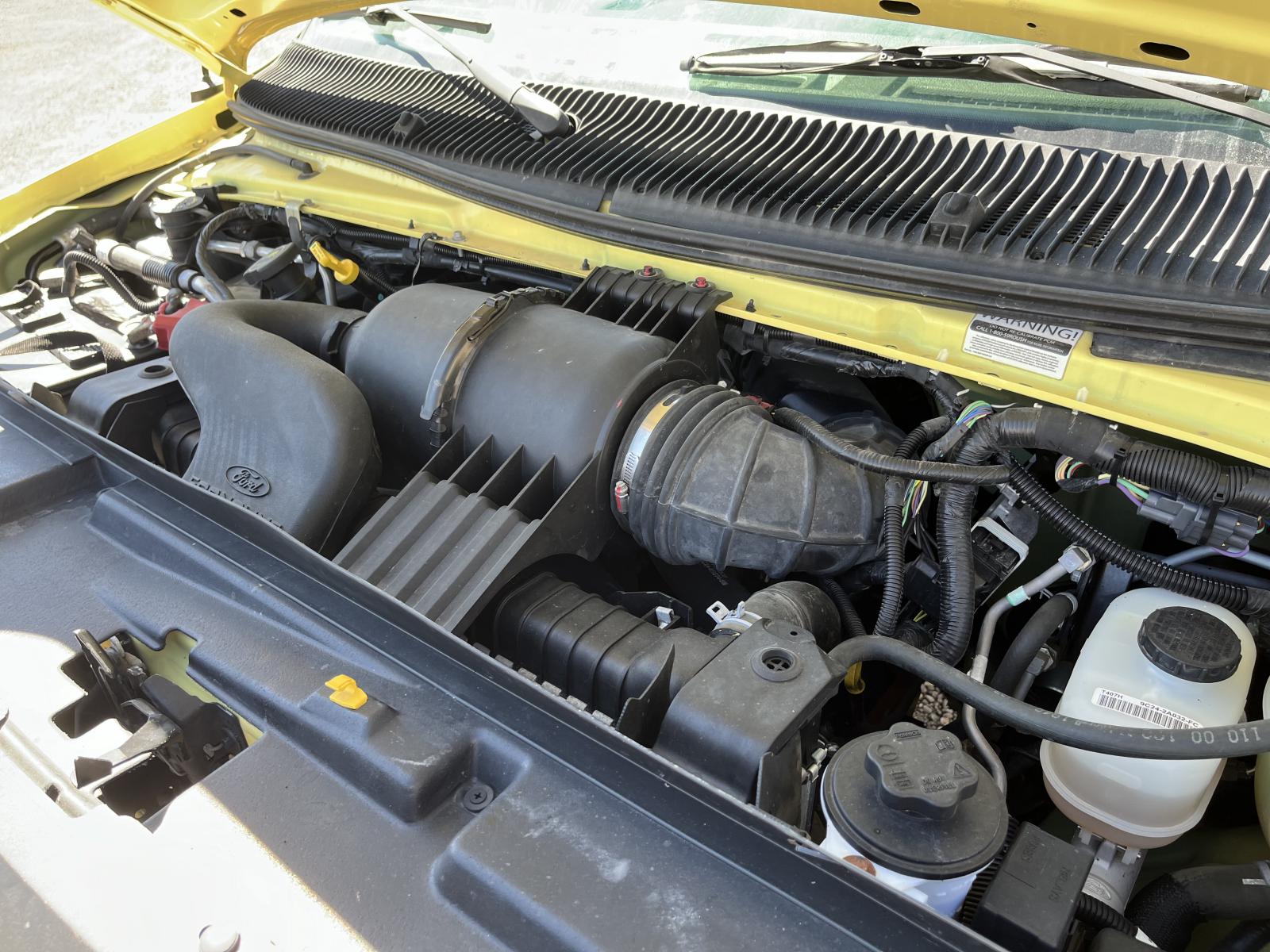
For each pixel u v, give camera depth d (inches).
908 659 49.9
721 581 63.5
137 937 39.8
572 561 63.2
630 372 59.8
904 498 58.3
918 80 72.5
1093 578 62.1
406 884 42.3
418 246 83.1
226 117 124.3
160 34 97.1
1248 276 52.0
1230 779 58.7
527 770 46.2
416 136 85.4
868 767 41.7
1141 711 50.7
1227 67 45.3
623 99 81.7
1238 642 50.7
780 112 75.5
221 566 60.1
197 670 54.9
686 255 69.2
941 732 42.8
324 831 44.7
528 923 40.0
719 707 45.4
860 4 49.7
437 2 101.6
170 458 75.8
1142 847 52.4
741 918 39.5
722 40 81.7
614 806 44.4
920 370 61.7
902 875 39.4
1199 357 53.1
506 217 80.0
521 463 60.6
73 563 63.1
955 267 58.9
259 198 95.7
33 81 263.0
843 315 64.1
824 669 47.3
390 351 66.9
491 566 55.2
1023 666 57.5
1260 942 49.2
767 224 66.1
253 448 64.9
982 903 40.8
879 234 62.0
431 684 50.8
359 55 104.3
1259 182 56.7
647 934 38.9
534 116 79.3
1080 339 56.2
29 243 107.9
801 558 57.5
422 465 68.5
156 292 107.8
